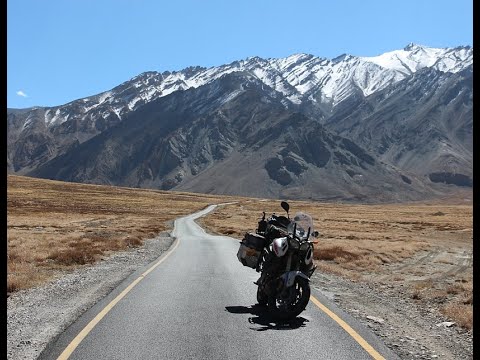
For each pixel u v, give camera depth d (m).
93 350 7.64
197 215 117.31
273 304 9.70
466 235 66.62
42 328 9.04
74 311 10.51
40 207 122.50
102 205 148.25
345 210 179.50
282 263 9.80
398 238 53.91
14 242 31.25
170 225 73.31
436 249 39.19
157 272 17.45
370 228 78.06
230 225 76.88
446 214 152.25
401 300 13.15
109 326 9.08
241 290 13.30
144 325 9.16
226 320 9.58
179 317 9.83
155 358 7.27
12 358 7.33
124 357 7.32
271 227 10.30
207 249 30.00
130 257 24.53
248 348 7.75
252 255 10.53
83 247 27.69
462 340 8.64
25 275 15.93
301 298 9.51
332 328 9.02
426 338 8.70
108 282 14.98
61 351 7.60
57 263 20.58
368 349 7.75
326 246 33.09
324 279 16.95
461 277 21.44
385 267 24.98
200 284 14.41
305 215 10.22
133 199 190.62
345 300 12.44
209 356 7.36
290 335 8.50
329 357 7.35
